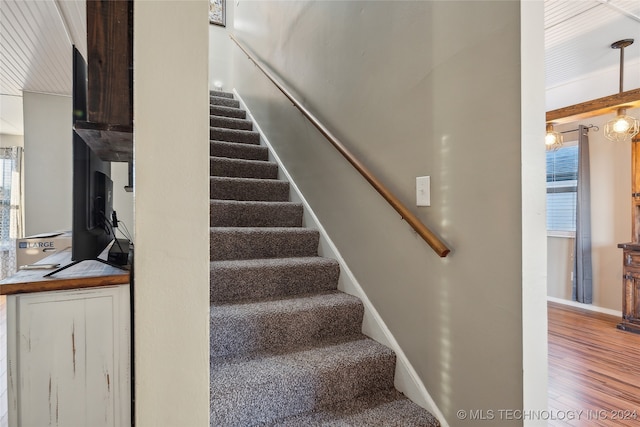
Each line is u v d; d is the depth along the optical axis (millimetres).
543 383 1126
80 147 995
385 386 1605
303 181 2564
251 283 1878
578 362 2623
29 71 3188
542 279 1124
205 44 857
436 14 1415
